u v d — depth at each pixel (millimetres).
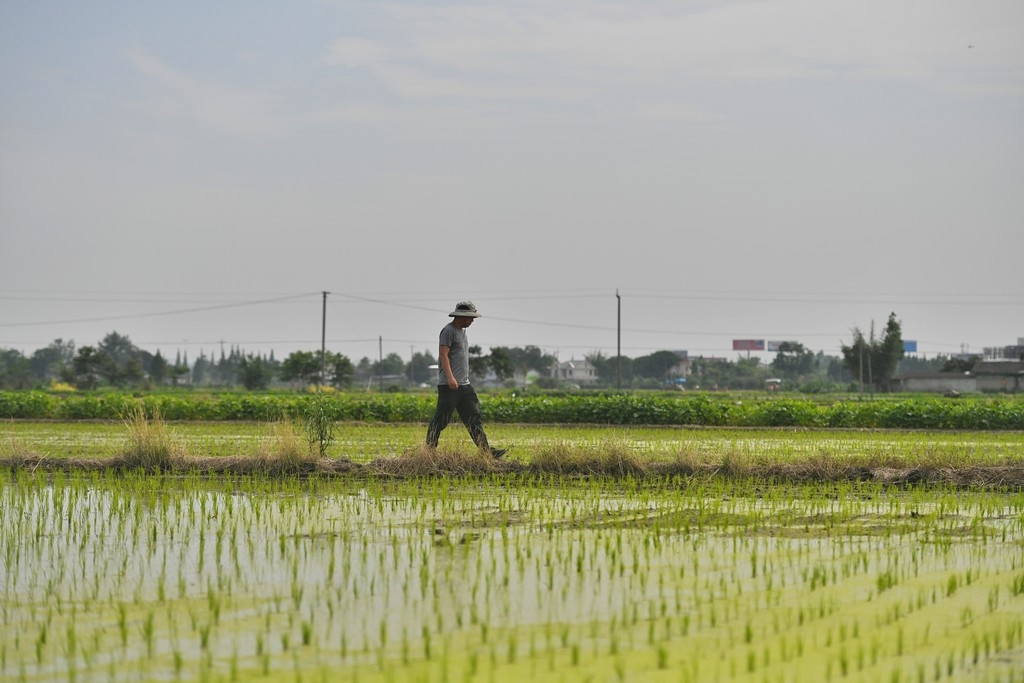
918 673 8609
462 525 15531
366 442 30969
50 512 16969
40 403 52750
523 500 18203
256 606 10742
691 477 21109
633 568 12445
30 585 11797
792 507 17328
